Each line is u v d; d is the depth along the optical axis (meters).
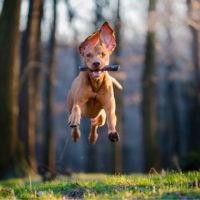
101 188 6.86
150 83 19.95
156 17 18.50
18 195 7.12
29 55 19.59
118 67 5.74
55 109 41.34
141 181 7.23
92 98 6.10
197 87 25.20
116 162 21.94
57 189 7.36
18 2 15.21
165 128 35.47
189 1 18.34
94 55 5.79
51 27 21.39
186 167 14.31
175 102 31.22
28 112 19.72
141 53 24.84
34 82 22.14
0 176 14.71
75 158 40.56
